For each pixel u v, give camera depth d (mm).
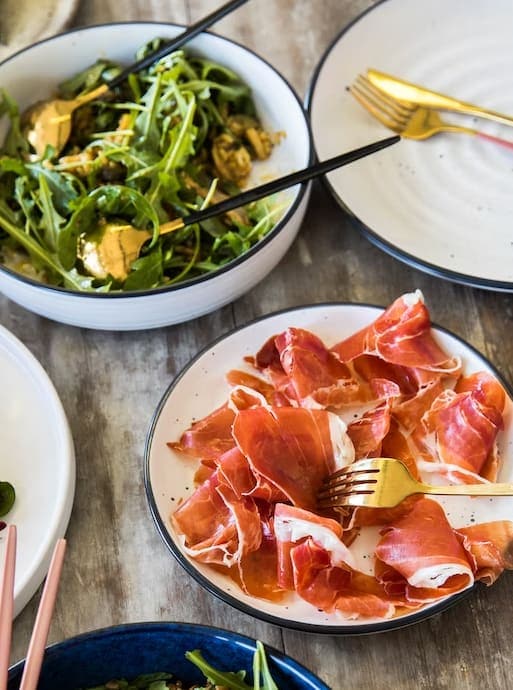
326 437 590
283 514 556
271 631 571
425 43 805
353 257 729
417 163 745
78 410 668
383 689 550
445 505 588
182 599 588
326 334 666
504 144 747
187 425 629
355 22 804
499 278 674
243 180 752
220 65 782
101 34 777
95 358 692
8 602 480
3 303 725
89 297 638
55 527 583
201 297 658
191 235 709
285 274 726
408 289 712
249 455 577
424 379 632
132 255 679
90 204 681
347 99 781
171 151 713
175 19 884
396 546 557
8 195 734
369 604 540
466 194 725
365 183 732
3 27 866
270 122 779
